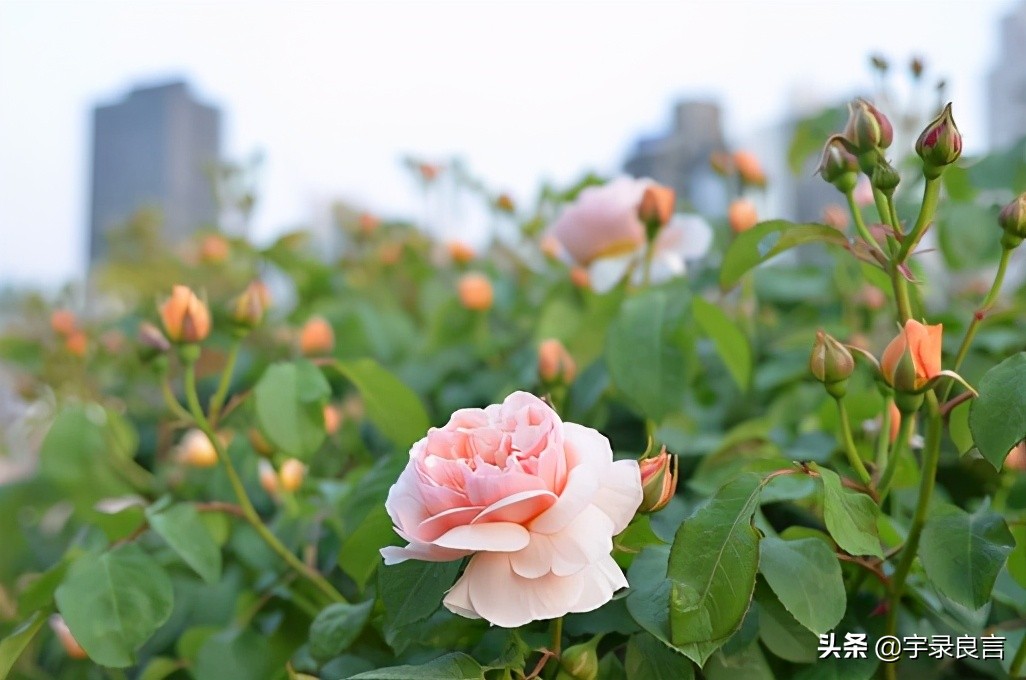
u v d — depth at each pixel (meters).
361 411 0.87
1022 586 0.49
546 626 0.48
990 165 0.82
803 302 0.93
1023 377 0.42
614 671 0.45
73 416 0.62
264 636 0.58
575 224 0.78
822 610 0.42
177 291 0.56
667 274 0.78
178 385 1.02
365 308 1.02
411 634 0.45
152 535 0.63
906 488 0.58
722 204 1.24
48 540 0.89
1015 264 0.99
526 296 1.15
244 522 0.64
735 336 0.66
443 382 0.93
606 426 0.72
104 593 0.50
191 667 0.57
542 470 0.40
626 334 0.63
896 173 0.46
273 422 0.56
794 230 0.49
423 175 1.35
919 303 0.53
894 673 0.47
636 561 0.45
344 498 0.64
